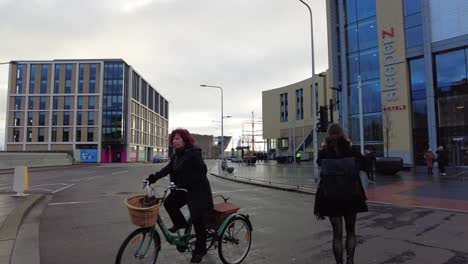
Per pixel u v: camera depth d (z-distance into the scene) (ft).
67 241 21.62
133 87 278.46
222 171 105.40
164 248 19.66
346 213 14.64
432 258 17.65
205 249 15.92
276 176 64.03
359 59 105.81
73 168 133.90
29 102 256.93
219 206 17.22
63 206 36.14
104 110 255.29
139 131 295.69
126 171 111.45
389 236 22.26
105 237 22.63
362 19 105.70
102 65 257.34
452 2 87.71
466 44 84.89
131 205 14.02
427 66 90.74
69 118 255.09
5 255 18.17
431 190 47.06
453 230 24.04
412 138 93.66
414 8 94.63
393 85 96.89
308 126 220.02
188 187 15.53
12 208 32.09
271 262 17.16
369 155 54.80
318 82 209.26
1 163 111.14
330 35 113.80
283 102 257.75
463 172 74.59
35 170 110.52
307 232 23.66
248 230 17.74
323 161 14.79
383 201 37.93
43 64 259.19
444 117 88.43
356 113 105.81
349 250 14.82
